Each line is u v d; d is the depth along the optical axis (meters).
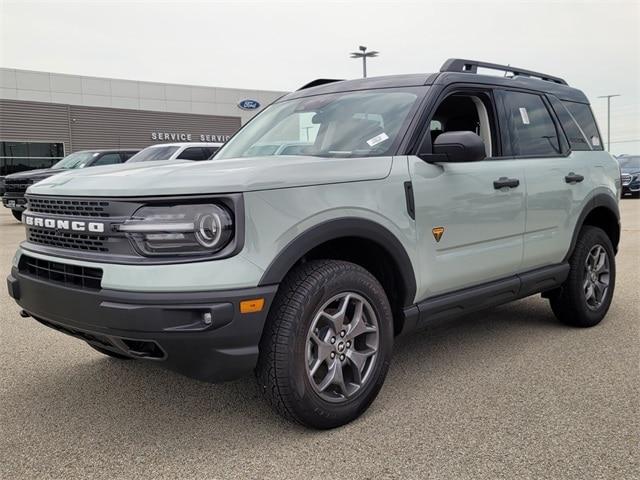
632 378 3.76
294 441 2.95
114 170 3.30
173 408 3.38
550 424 3.09
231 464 2.73
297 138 3.95
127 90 34.38
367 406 3.20
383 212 3.19
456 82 3.92
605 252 5.05
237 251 2.65
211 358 2.67
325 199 2.95
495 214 3.92
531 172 4.25
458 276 3.71
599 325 5.07
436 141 3.44
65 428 3.14
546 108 4.76
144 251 2.68
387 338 3.25
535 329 4.96
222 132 38.28
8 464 2.76
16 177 14.01
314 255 3.24
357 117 3.80
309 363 2.92
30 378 3.89
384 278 3.45
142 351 2.77
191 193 2.65
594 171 4.98
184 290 2.59
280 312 2.82
